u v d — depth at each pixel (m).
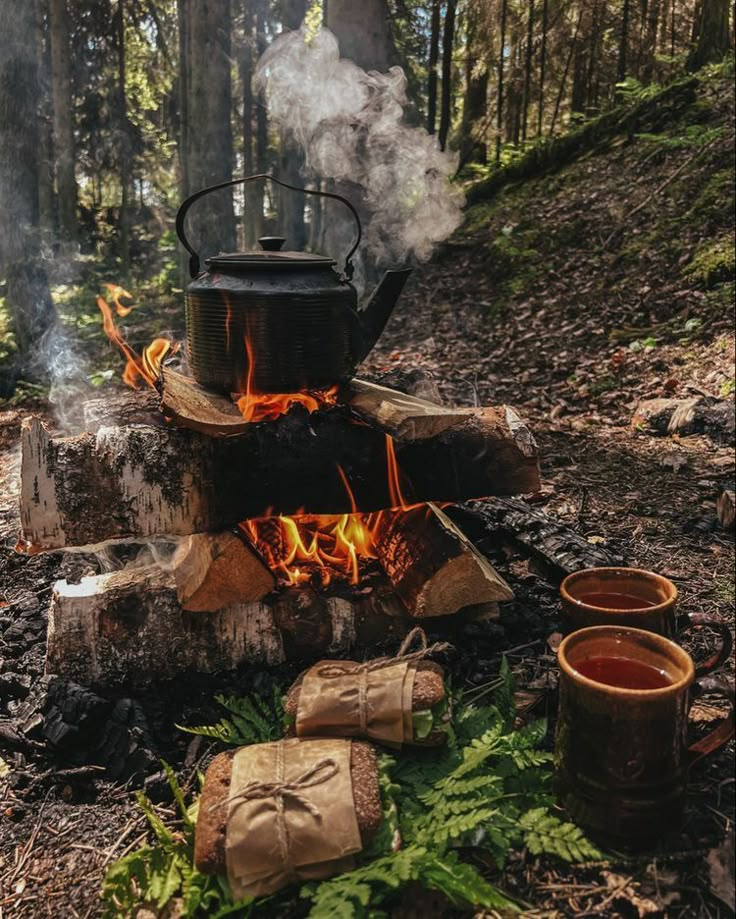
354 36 7.30
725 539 3.08
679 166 7.31
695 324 5.53
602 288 6.44
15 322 7.26
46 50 12.30
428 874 1.45
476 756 1.71
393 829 1.56
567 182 8.25
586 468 3.91
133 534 2.15
